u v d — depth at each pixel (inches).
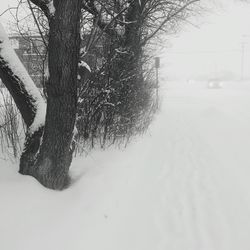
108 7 329.1
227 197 241.1
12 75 212.5
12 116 256.5
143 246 180.9
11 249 153.0
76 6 192.9
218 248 181.2
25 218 173.9
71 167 247.9
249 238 190.4
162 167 305.6
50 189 208.4
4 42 211.6
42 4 209.0
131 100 353.1
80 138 295.6
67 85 198.1
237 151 361.1
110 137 325.1
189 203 231.6
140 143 358.6
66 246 165.9
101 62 312.8
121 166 268.7
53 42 195.2
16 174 210.8
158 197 239.1
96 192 217.0
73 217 188.1
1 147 245.0
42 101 221.9
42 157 206.5
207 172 292.8
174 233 194.4
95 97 293.1
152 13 445.1
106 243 177.5
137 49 364.8
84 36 299.4
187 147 381.7
